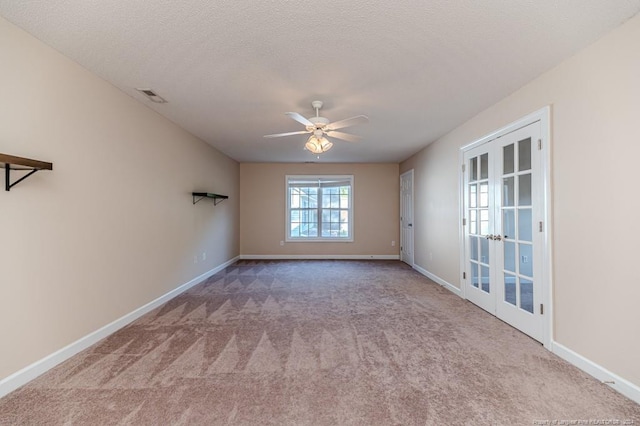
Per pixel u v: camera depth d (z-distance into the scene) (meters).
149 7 1.80
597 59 2.11
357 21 1.92
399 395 1.92
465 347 2.59
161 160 3.76
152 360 2.35
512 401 1.85
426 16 1.88
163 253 3.82
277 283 4.89
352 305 3.74
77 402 1.83
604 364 2.06
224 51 2.28
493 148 3.37
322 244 7.40
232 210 6.69
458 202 4.20
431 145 5.19
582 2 1.74
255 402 1.85
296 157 6.52
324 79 2.75
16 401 1.84
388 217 7.34
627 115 1.91
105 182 2.81
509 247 3.13
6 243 1.95
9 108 1.97
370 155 6.32
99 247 2.73
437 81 2.79
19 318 2.02
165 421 1.67
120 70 2.59
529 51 2.26
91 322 2.64
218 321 3.20
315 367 2.26
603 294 2.06
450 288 4.44
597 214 2.11
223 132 4.50
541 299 2.65
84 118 2.55
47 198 2.22
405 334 2.86
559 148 2.44
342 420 1.69
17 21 1.94
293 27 1.99
